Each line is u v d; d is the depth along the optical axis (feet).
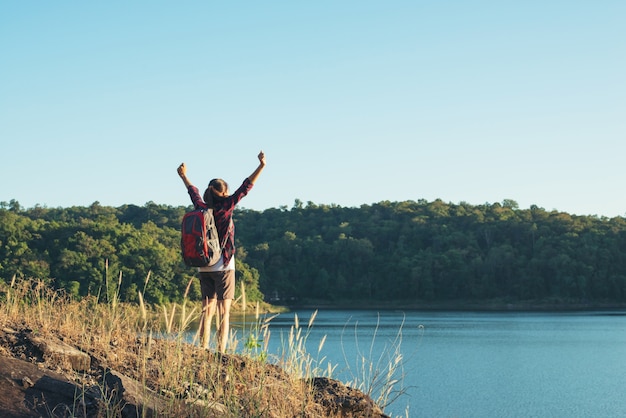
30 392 15.58
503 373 171.12
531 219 635.66
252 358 20.97
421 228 652.48
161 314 20.47
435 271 573.74
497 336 278.26
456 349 226.99
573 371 177.06
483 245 634.84
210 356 20.52
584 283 538.88
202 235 20.95
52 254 302.45
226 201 21.95
